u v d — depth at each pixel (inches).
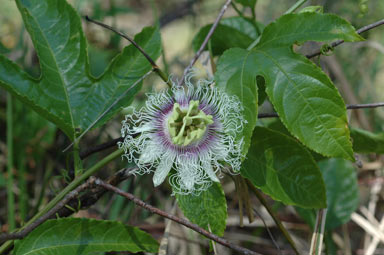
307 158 21.8
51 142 28.3
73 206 22.5
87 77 22.7
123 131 21.7
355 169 28.0
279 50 21.3
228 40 24.7
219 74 21.4
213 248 22.3
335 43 22.0
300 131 20.7
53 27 22.6
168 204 27.2
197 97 22.1
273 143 21.9
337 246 27.8
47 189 27.9
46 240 21.4
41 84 22.3
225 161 21.6
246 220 28.0
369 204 28.6
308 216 26.1
